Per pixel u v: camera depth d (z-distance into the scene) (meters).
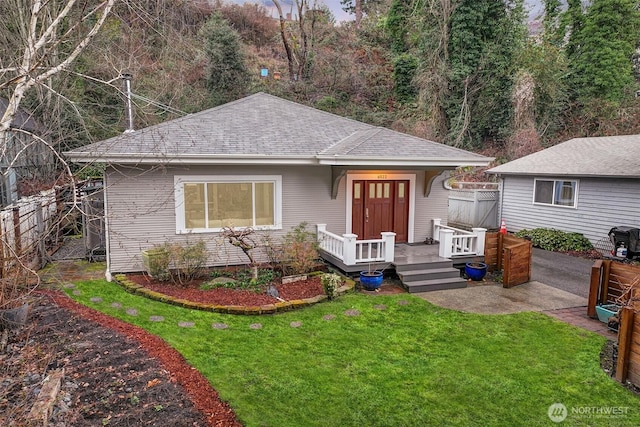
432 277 10.06
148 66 14.74
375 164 10.30
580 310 8.52
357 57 30.27
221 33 23.16
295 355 6.31
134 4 8.25
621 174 13.06
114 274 10.19
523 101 24.03
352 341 6.86
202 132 11.08
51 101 12.83
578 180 14.99
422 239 12.61
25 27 9.39
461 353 6.49
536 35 28.08
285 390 5.30
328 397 5.18
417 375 5.79
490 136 25.39
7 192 12.30
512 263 9.98
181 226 10.53
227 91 23.12
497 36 23.92
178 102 18.73
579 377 5.80
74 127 13.59
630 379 5.64
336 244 10.64
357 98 28.28
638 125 24.30
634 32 25.58
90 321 7.16
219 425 4.46
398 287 9.91
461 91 24.39
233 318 7.77
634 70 27.70
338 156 9.91
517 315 8.16
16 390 4.86
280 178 11.12
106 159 8.99
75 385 5.05
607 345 6.83
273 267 10.78
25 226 9.89
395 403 5.10
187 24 16.72
